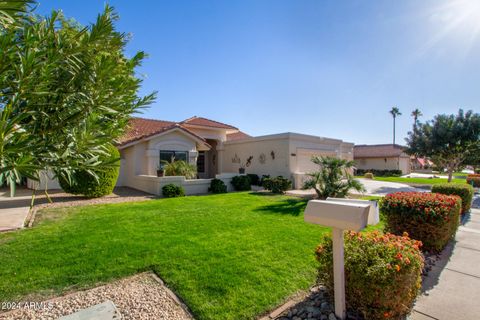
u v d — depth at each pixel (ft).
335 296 9.36
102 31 8.45
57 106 8.33
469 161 63.52
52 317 9.59
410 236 17.15
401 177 108.47
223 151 72.38
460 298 11.31
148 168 49.08
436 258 16.06
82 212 27.02
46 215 25.52
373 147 144.46
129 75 10.38
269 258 15.01
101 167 9.06
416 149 67.72
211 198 38.40
